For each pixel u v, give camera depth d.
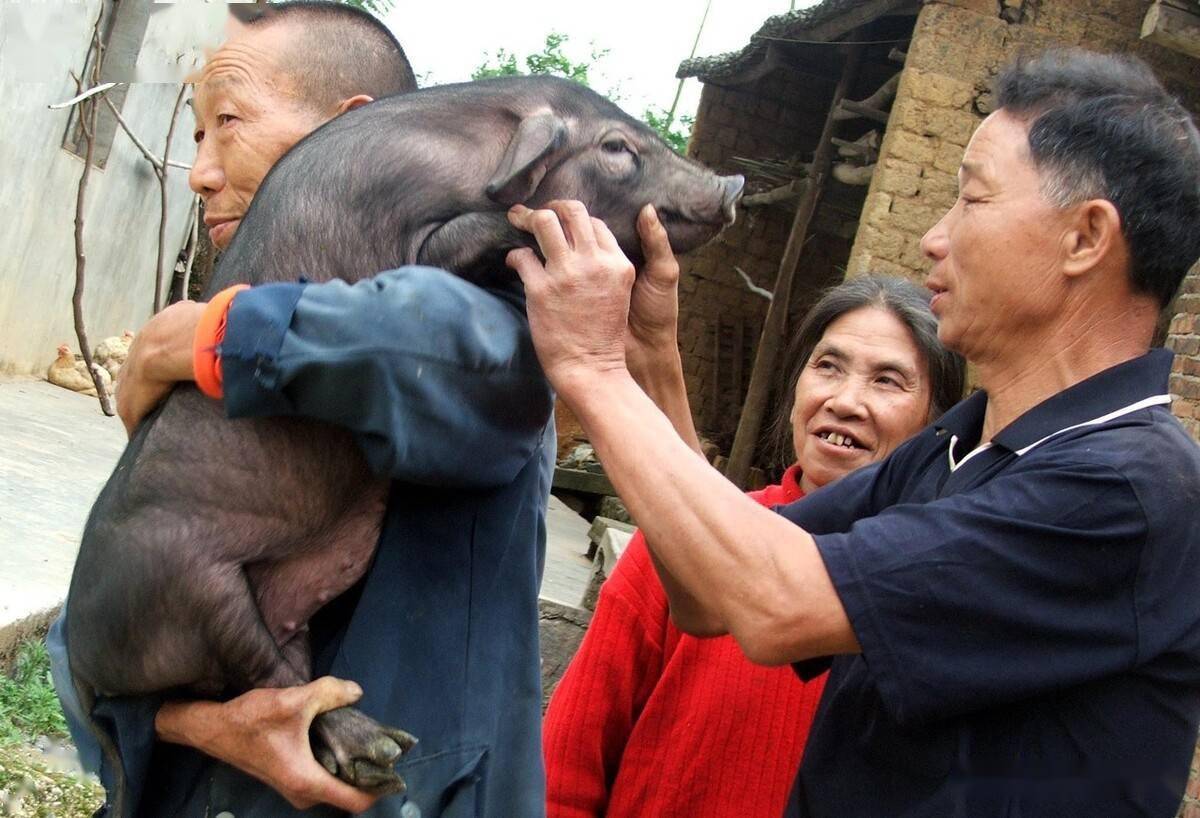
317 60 2.68
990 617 2.07
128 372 2.30
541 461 2.47
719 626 2.71
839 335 3.40
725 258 19.89
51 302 15.27
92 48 14.27
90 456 10.86
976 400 2.55
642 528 2.15
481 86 2.61
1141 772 2.11
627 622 3.14
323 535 2.31
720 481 2.16
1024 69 2.41
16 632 5.86
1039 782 2.12
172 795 2.29
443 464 2.10
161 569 2.17
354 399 2.01
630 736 3.09
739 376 19.75
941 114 11.68
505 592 2.35
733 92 20.05
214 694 2.25
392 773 2.08
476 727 2.25
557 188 2.58
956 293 2.39
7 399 12.73
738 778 2.95
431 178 2.44
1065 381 2.33
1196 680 2.14
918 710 2.08
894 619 2.08
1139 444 2.13
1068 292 2.30
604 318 2.20
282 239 2.36
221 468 2.23
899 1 14.07
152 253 17.91
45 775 5.13
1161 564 2.08
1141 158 2.24
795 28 16.59
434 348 2.01
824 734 2.42
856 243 11.80
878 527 2.16
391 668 2.20
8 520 7.53
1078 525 2.07
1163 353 2.31
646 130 2.71
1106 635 2.06
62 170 14.38
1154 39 8.94
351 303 2.01
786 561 2.11
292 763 2.04
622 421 2.14
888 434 3.31
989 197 2.33
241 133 2.64
